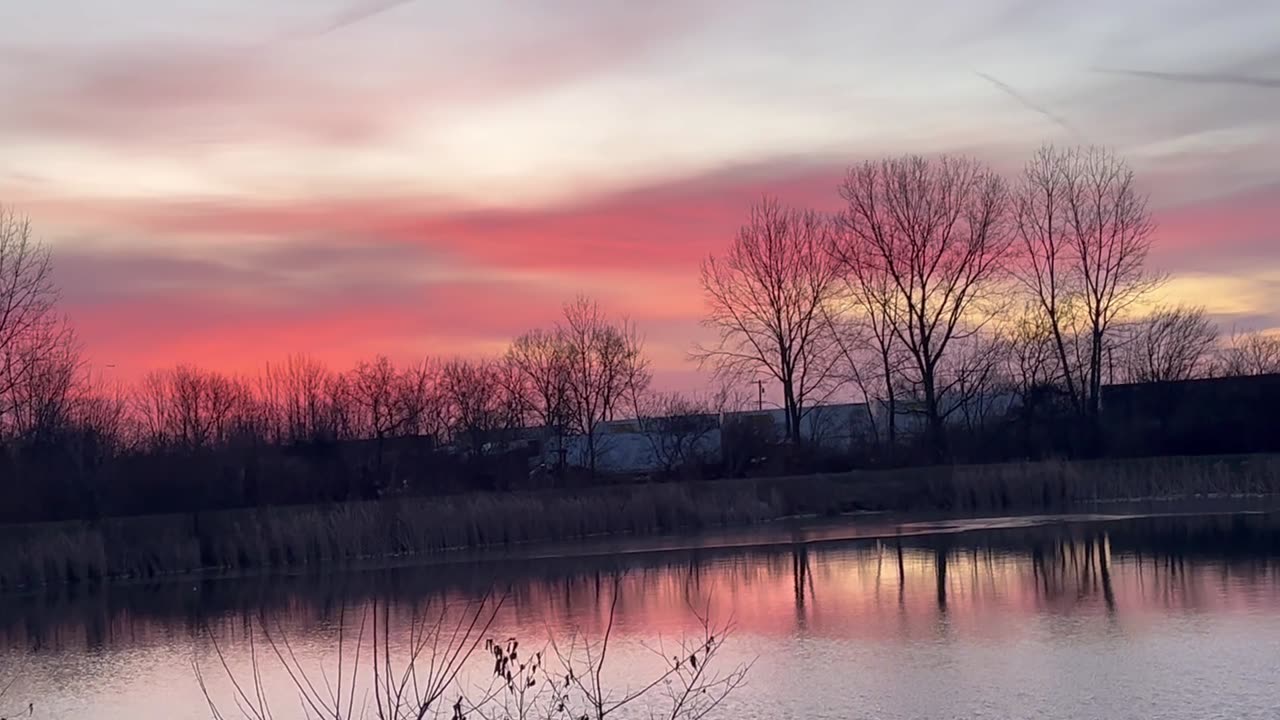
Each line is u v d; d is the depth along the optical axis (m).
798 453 57.78
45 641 29.02
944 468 52.81
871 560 35.84
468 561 39.88
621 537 45.62
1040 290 59.62
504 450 60.19
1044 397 58.59
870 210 59.97
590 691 20.22
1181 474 50.56
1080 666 21.02
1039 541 38.19
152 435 54.31
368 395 64.69
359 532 42.34
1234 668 20.31
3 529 39.59
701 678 21.17
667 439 69.94
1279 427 53.28
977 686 20.05
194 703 21.70
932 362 59.44
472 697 19.95
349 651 25.05
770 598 29.72
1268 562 31.12
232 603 33.38
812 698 19.69
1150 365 60.38
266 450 50.78
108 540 40.09
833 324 61.81
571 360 70.19
